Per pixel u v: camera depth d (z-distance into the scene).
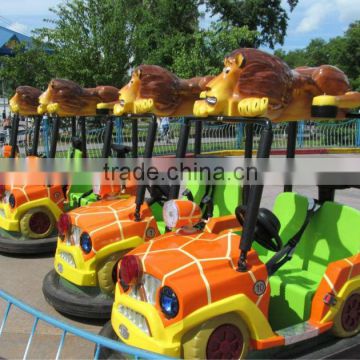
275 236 2.69
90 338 2.10
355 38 20.05
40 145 8.97
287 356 2.72
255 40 19.19
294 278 3.09
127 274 2.58
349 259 2.88
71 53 14.33
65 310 3.56
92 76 14.26
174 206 2.84
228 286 2.43
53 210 5.09
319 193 3.32
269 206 7.39
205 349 2.37
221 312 2.39
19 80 15.58
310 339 2.81
